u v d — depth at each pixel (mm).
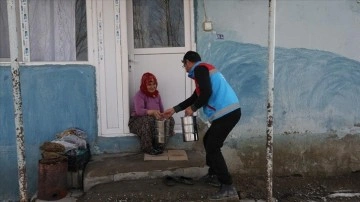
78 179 5055
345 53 5660
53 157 4734
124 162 5172
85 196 4648
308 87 5676
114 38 5453
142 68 5699
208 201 4438
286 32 5586
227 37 5527
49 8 5434
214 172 4609
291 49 5609
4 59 5422
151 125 5348
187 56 4461
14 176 5523
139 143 5590
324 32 5613
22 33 5363
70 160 5012
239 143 5688
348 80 5695
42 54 5465
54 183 4715
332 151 5773
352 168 5797
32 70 5379
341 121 5746
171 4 5633
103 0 5398
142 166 5023
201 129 5629
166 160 5188
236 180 5527
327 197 5113
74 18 5465
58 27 5461
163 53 5676
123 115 5559
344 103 5727
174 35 5668
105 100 5527
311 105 5703
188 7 5566
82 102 5488
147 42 5688
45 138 5484
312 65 5648
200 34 5512
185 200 4461
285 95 5668
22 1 5332
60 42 5480
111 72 5496
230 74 5578
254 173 5746
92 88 5484
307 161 5773
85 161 5180
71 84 5453
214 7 5484
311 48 5625
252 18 5535
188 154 5461
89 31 5430
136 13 5637
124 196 4555
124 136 5570
